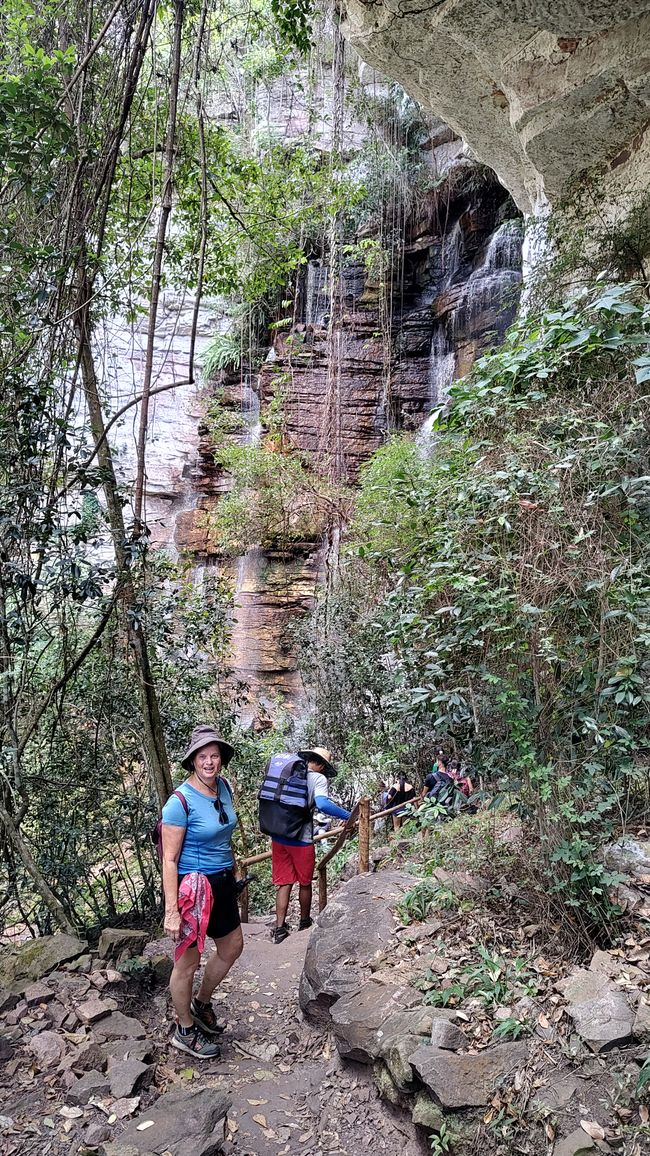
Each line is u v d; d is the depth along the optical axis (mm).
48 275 4566
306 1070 3316
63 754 5125
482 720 3389
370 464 11914
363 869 5223
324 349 17281
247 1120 2963
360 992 3299
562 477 3125
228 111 15180
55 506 4332
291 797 5152
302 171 9797
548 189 6305
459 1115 2477
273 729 11516
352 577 10547
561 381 3711
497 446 3510
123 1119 2705
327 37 13898
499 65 5578
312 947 3777
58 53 4605
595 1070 2408
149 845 5520
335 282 17109
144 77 6914
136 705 5414
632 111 5242
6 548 4156
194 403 18562
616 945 2904
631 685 2730
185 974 3285
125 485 4645
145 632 4926
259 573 16391
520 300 6488
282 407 16859
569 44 5078
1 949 3891
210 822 3332
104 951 3803
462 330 15742
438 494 3736
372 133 17078
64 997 3352
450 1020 2828
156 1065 3152
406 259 17688
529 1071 2502
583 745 3053
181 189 8195
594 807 3012
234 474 15859
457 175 16281
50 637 4629
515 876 3525
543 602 3000
